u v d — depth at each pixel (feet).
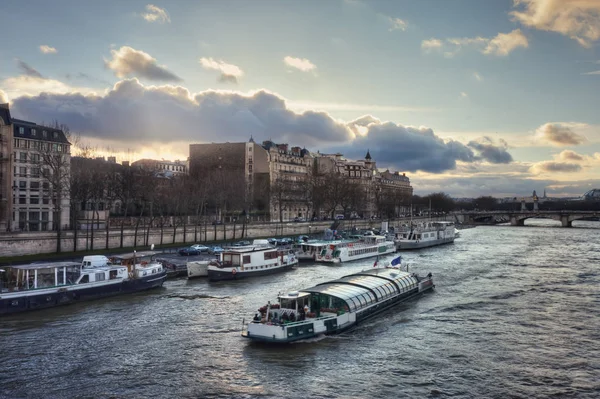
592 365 156.76
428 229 538.06
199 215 516.32
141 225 474.08
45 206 435.94
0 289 209.97
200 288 267.39
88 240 360.48
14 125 417.08
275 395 133.28
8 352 163.02
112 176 479.82
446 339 181.27
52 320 199.62
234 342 174.81
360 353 165.58
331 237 507.30
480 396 134.31
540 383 143.02
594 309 225.97
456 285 284.20
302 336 174.81
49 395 132.05
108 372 147.54
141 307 221.87
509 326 198.29
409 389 137.90
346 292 204.13
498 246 533.96
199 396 132.36
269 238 517.55
